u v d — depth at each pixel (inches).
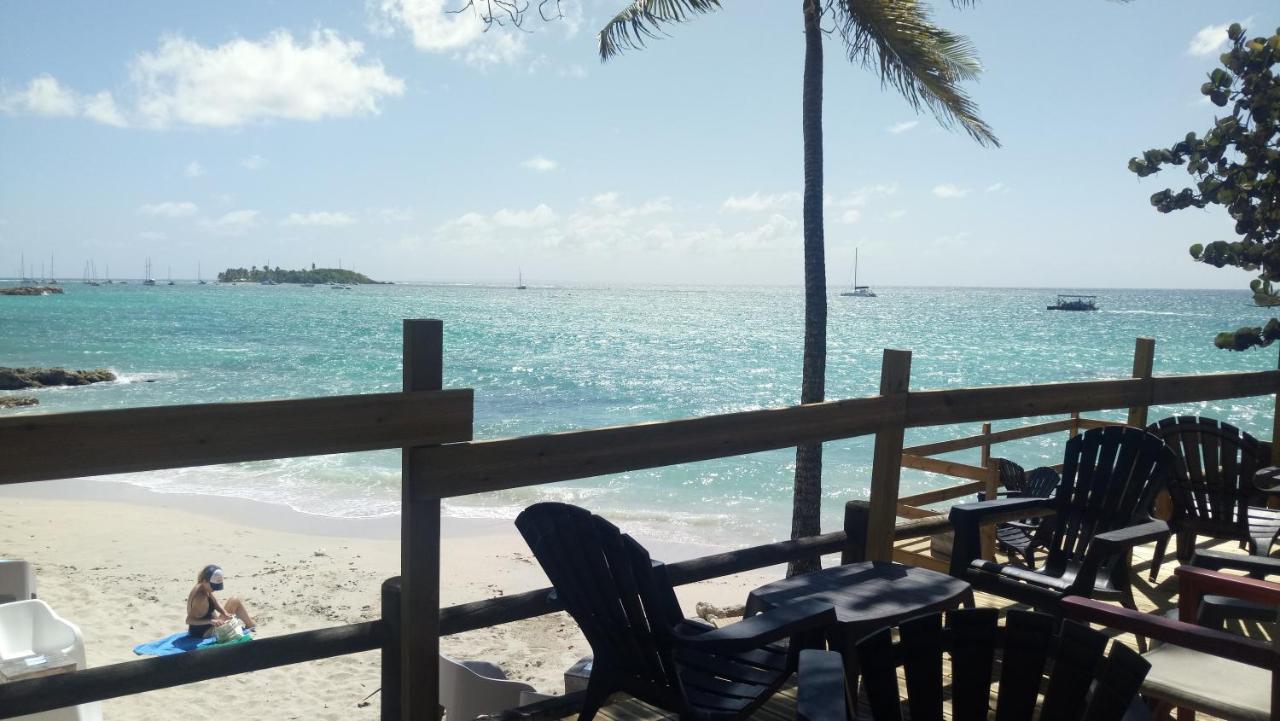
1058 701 70.7
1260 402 1178.6
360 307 4488.2
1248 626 149.3
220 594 398.6
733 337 2546.8
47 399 1173.7
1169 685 94.4
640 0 313.1
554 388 1310.3
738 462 762.2
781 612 93.2
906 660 74.6
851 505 151.3
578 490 658.2
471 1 217.8
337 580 424.2
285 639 95.3
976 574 137.8
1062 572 141.3
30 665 188.9
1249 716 87.7
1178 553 174.9
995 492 215.3
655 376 1477.6
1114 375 1563.7
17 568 228.8
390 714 102.7
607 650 99.0
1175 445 170.2
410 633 99.3
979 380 1483.8
